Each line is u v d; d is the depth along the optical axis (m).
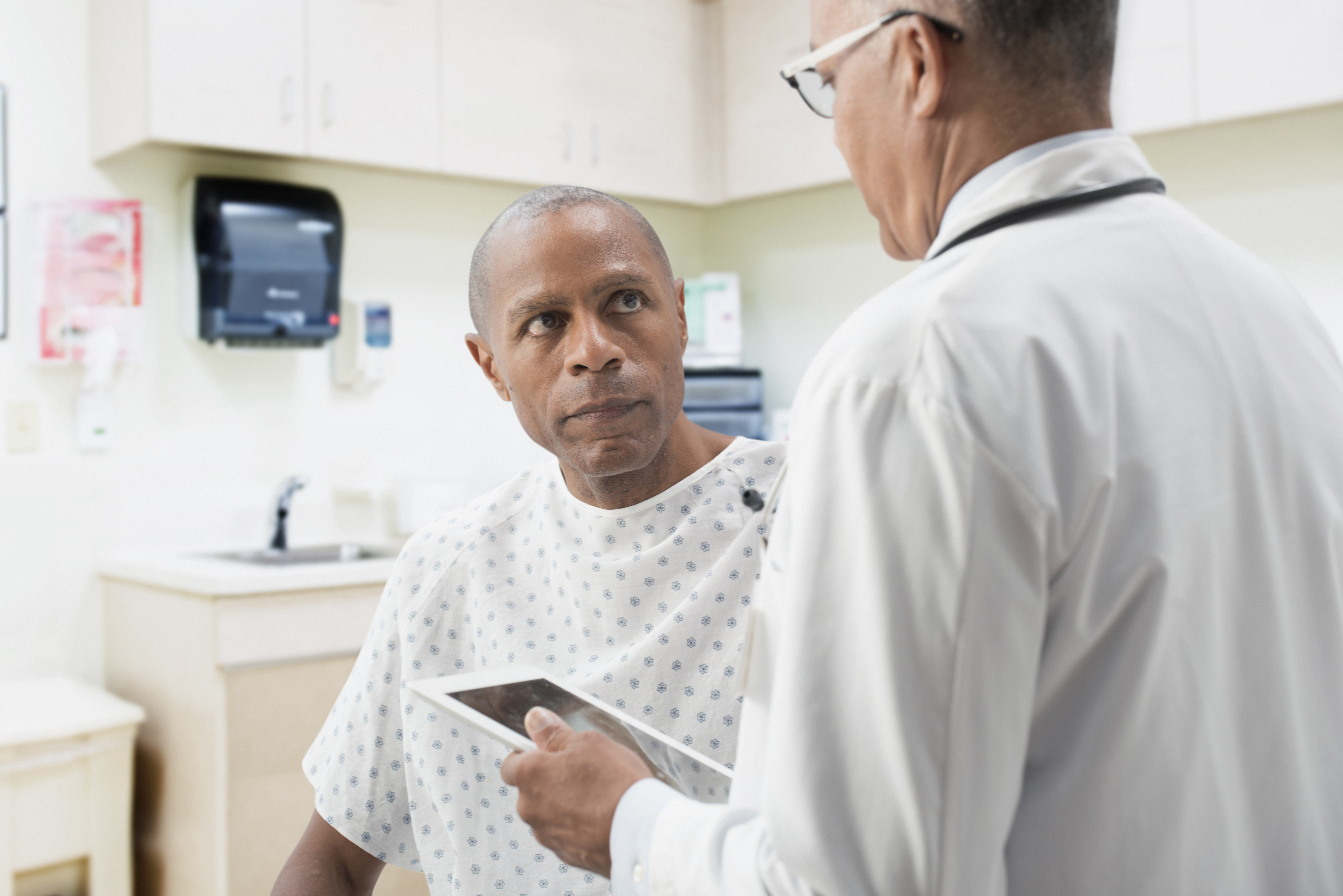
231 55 2.43
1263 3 2.27
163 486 2.66
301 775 2.23
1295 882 0.61
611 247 0.90
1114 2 0.63
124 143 2.43
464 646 1.03
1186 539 0.55
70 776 2.08
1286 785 0.61
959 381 0.53
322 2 2.56
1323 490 0.62
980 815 0.52
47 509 2.50
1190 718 0.56
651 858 0.62
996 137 0.62
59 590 2.52
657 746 0.76
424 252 3.10
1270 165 2.49
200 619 2.19
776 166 3.26
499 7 2.89
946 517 0.52
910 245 0.70
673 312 0.95
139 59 2.36
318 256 2.69
